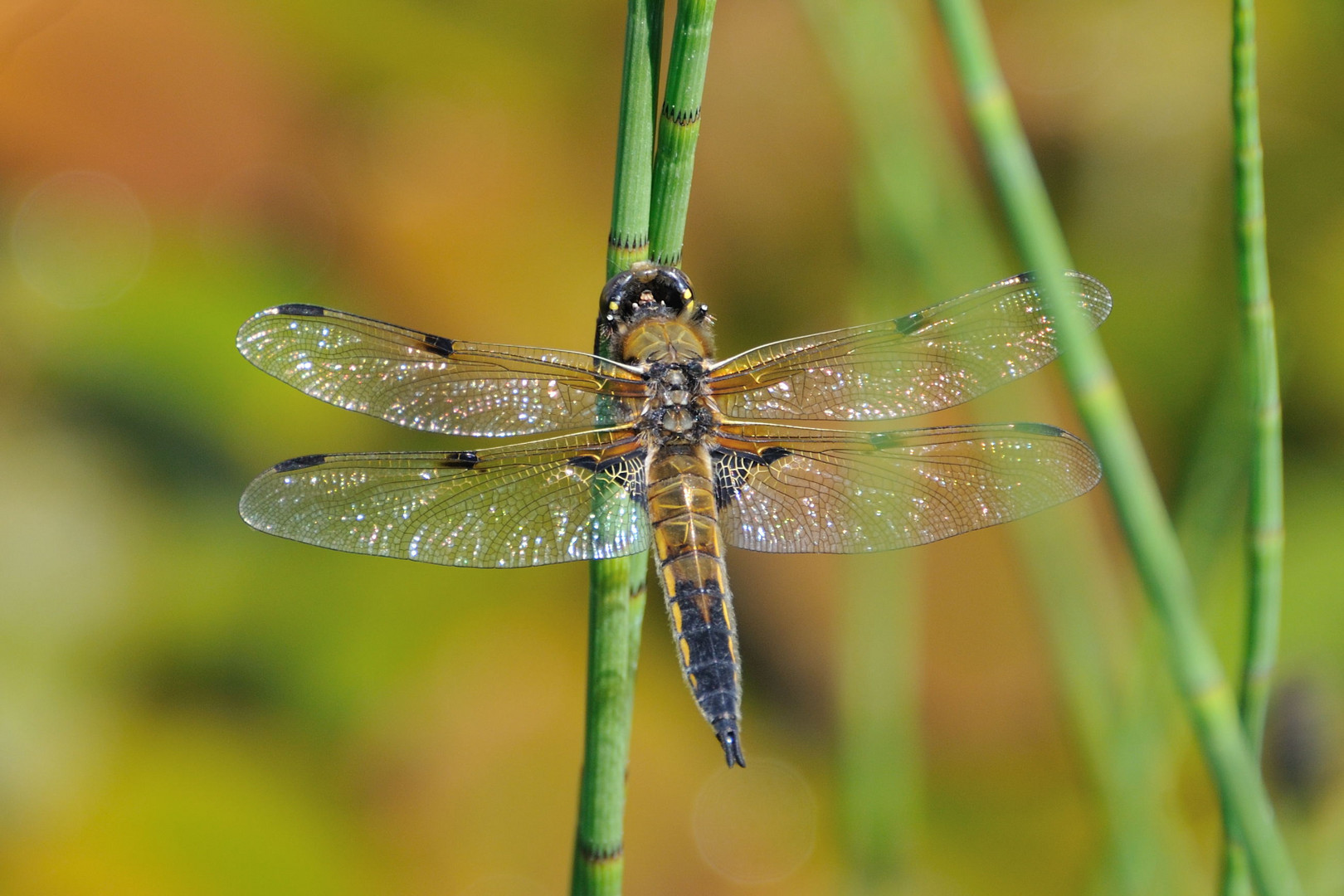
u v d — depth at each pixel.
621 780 0.84
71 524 0.99
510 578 1.07
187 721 0.97
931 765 0.98
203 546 1.02
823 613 1.03
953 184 0.88
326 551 1.04
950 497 0.87
